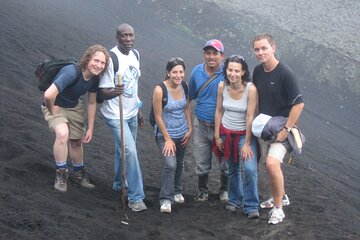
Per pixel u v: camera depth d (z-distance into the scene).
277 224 5.79
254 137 5.89
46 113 5.72
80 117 5.85
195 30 24.80
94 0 24.67
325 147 13.33
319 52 21.86
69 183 6.12
